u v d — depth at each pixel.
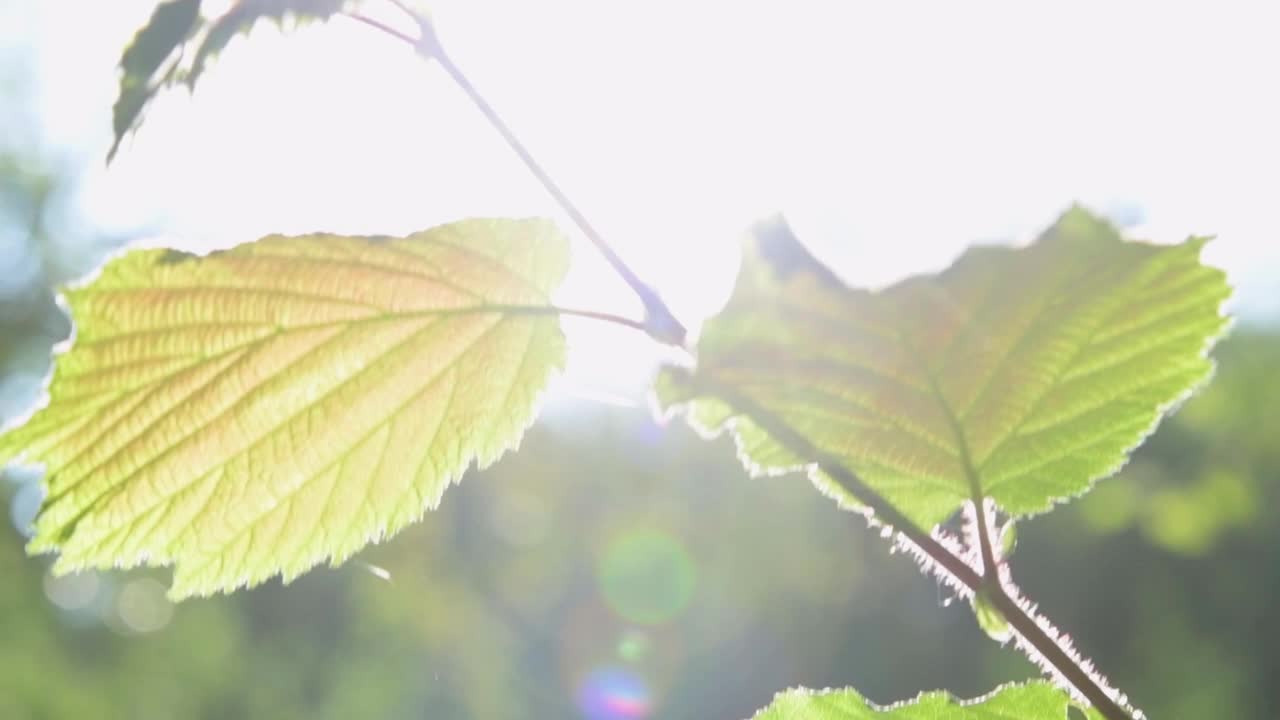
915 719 0.41
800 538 4.72
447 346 0.42
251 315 0.42
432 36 0.40
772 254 0.38
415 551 4.91
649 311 0.39
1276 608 3.59
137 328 0.42
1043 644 0.39
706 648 4.84
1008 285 0.39
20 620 4.37
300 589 4.85
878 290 0.38
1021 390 0.40
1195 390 0.40
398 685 4.86
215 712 4.67
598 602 5.06
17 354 4.93
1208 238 0.39
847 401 0.40
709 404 0.40
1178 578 3.73
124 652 4.60
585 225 0.40
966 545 0.41
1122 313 0.39
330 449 0.43
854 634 4.47
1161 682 3.78
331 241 0.41
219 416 0.42
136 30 0.41
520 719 4.91
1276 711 3.63
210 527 0.43
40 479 0.42
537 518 5.25
